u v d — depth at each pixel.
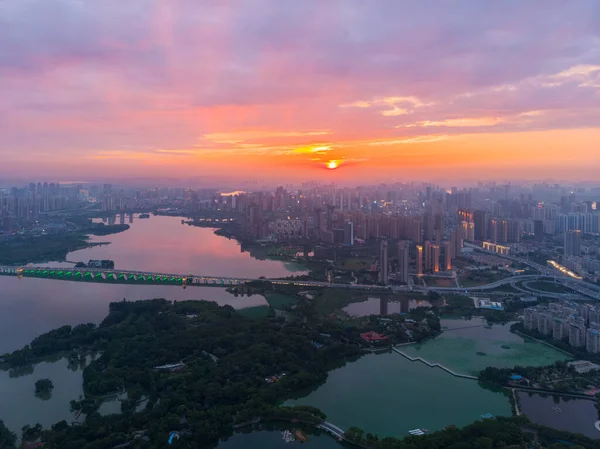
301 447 161.88
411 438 156.50
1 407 188.12
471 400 191.38
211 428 165.75
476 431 160.00
